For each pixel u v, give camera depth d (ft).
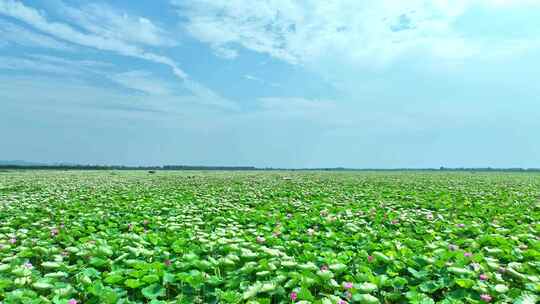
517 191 70.69
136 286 17.67
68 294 16.93
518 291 16.90
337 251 25.17
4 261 21.93
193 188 76.43
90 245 23.80
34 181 94.53
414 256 21.44
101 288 17.04
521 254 22.72
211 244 24.73
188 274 18.25
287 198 56.44
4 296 16.84
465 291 17.28
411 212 41.63
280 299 17.07
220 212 41.47
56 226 31.71
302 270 19.33
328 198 55.83
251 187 79.61
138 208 43.96
